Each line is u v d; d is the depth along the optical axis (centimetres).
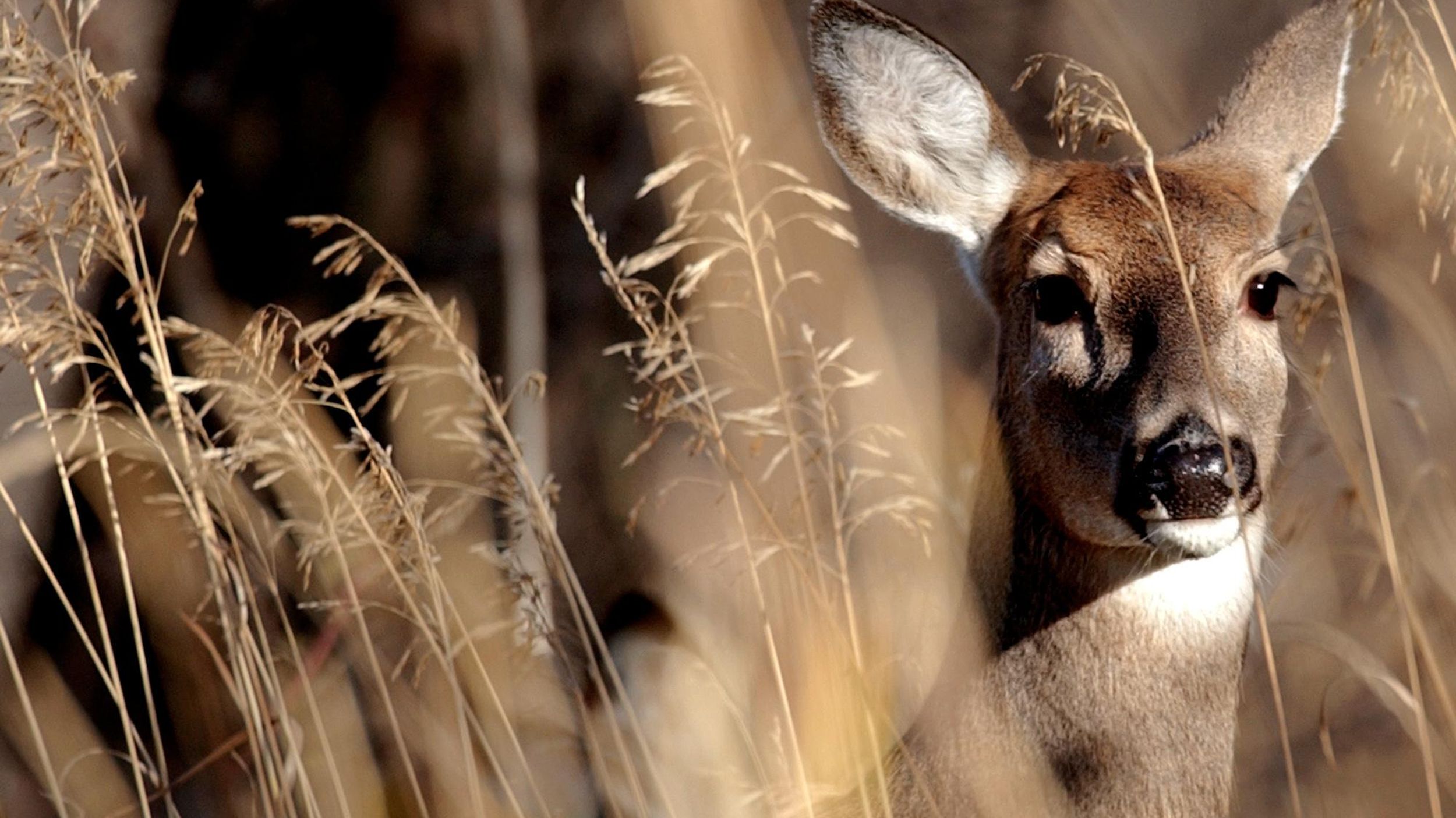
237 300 1455
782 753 929
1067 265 923
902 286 1416
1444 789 1091
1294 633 1030
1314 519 1129
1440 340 1220
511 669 1082
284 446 895
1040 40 1557
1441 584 1060
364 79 1520
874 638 1045
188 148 1477
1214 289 910
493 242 1502
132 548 1231
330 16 1508
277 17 1491
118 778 1148
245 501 1040
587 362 1502
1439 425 1250
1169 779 898
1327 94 1019
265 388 971
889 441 1121
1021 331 944
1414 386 1298
